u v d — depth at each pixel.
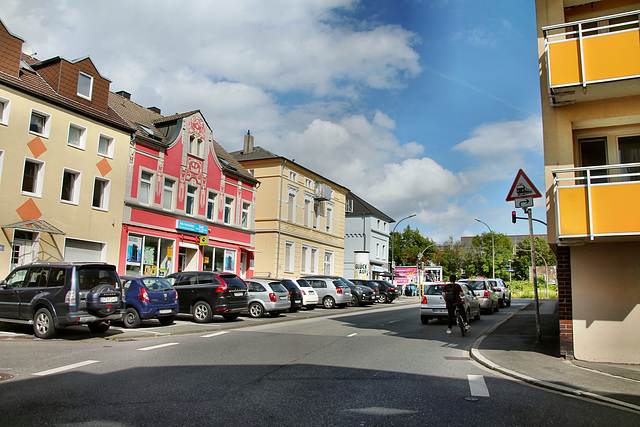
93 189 20.55
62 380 6.98
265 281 19.83
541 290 60.62
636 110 9.71
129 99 28.94
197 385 6.85
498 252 82.44
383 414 5.59
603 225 8.78
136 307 14.56
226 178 29.55
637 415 5.80
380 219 57.81
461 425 5.24
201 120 27.34
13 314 12.01
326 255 43.03
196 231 26.31
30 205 17.94
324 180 42.16
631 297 9.43
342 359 9.41
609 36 9.38
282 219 35.50
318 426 5.08
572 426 5.28
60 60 19.75
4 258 16.95
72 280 11.55
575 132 10.53
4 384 6.67
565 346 9.72
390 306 31.42
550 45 9.82
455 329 15.80
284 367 8.42
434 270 53.44
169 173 24.78
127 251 22.03
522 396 6.65
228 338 12.56
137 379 7.16
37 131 18.62
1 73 17.41
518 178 11.58
